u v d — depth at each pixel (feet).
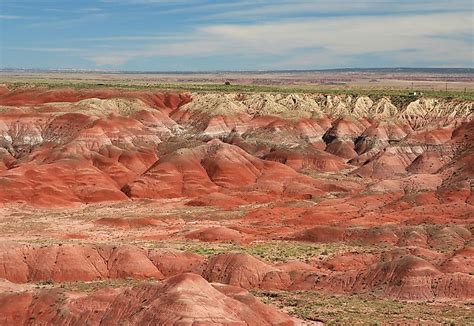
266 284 253.65
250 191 482.69
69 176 472.85
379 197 433.48
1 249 268.21
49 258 268.82
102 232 366.84
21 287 235.40
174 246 307.78
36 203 440.04
